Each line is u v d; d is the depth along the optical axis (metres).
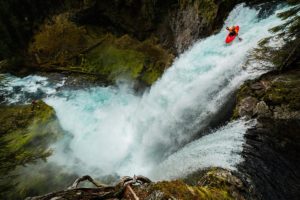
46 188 8.54
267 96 6.82
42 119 11.35
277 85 6.96
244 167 5.16
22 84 16.27
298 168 5.00
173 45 16.12
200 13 13.37
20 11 21.02
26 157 7.00
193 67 10.97
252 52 8.79
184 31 15.01
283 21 9.48
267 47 8.66
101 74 16.20
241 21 11.67
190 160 6.71
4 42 19.31
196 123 8.74
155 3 16.70
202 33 13.34
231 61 9.25
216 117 8.15
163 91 11.38
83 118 12.48
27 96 14.77
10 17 20.16
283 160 5.24
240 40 10.03
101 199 3.08
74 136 11.22
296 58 7.54
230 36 10.41
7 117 11.57
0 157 6.87
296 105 6.23
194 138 8.34
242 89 7.73
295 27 8.60
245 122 6.71
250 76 7.98
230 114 7.68
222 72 9.14
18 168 8.37
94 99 14.07
